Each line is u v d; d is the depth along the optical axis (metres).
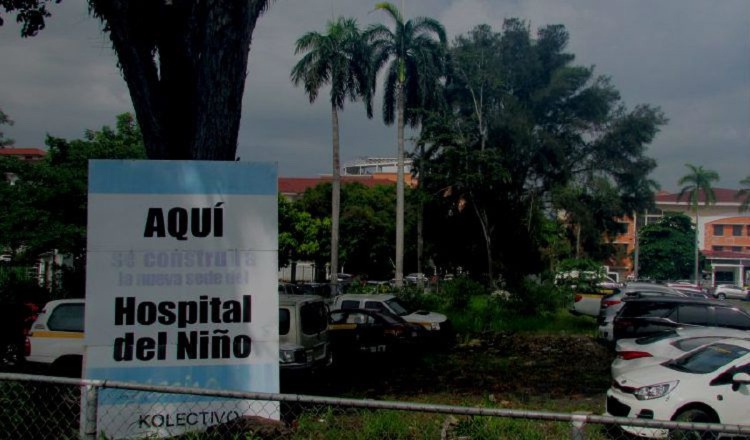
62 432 7.28
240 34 9.38
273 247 7.66
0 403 7.46
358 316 17.80
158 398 7.33
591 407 11.23
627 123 50.56
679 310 16.70
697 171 73.88
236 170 7.66
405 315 19.72
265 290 7.62
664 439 7.56
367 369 15.89
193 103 9.60
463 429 7.64
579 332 23.73
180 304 7.46
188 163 7.60
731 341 9.29
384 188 66.06
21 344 13.05
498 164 41.69
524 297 26.73
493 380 14.25
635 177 51.00
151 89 9.68
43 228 24.03
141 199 7.50
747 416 8.20
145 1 9.66
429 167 42.41
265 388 7.51
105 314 7.33
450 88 46.53
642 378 8.70
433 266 54.94
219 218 7.61
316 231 55.56
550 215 50.25
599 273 31.03
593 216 50.97
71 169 25.66
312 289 35.44
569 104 50.81
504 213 44.28
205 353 7.45
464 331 23.14
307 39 38.72
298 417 7.93
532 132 47.81
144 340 7.36
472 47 46.41
